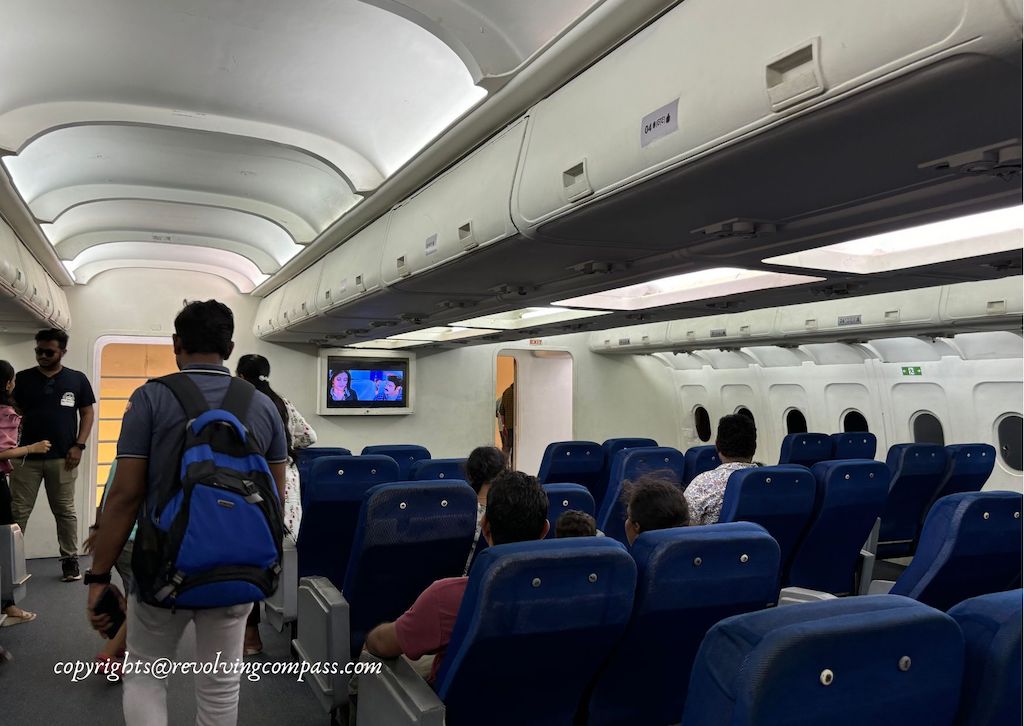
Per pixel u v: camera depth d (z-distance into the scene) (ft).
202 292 27.12
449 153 11.55
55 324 22.52
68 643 15.42
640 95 6.95
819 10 5.07
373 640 7.59
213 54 10.61
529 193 8.80
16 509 19.52
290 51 10.55
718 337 25.18
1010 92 4.65
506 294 14.49
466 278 12.84
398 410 29.73
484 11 8.46
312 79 11.38
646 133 6.77
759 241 9.46
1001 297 16.14
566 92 8.48
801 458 20.15
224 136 12.84
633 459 16.80
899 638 3.93
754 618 4.25
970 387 21.13
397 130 12.68
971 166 5.93
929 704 4.11
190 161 15.40
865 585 14.56
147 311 26.30
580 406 33.01
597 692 7.61
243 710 11.84
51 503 20.31
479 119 10.16
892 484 16.85
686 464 19.17
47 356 19.76
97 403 25.45
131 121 12.03
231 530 6.94
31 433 19.92
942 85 4.56
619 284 13.23
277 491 8.39
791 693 3.73
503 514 7.79
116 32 9.90
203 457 7.10
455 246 11.00
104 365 33.14
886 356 23.35
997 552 8.64
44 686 13.02
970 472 17.61
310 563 13.55
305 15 9.62
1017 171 6.06
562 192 8.16
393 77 11.24
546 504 7.96
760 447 30.12
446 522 9.93
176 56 10.65
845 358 24.77
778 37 5.38
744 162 6.21
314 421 28.78
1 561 14.90
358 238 16.28
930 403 22.65
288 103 12.19
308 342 27.99
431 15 8.32
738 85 5.70
